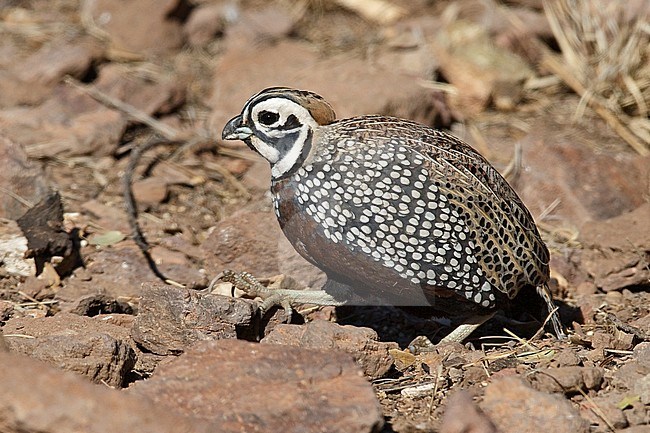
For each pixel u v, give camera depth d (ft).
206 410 23.06
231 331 28.55
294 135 28.30
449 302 29.22
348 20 60.49
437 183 27.86
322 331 27.37
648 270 35.32
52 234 34.76
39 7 60.23
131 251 36.58
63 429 20.34
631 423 25.21
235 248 35.29
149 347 29.17
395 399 26.96
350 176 27.78
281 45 53.47
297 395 23.38
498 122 49.37
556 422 23.93
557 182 41.22
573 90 52.11
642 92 49.65
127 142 45.96
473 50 51.93
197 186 43.06
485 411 24.39
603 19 50.52
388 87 45.70
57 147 44.16
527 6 58.29
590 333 31.68
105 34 56.44
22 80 48.80
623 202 40.73
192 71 54.03
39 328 30.09
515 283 29.22
